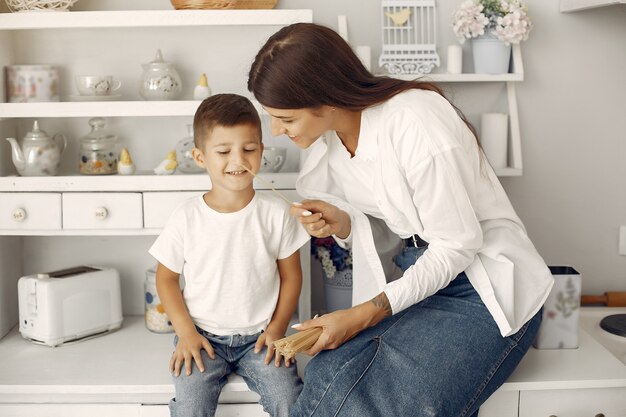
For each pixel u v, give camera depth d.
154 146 2.36
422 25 2.32
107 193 2.12
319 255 2.21
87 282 2.18
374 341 1.71
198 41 2.32
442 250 1.70
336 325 1.70
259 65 1.66
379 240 2.01
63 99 2.33
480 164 1.80
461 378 1.66
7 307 2.27
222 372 1.87
